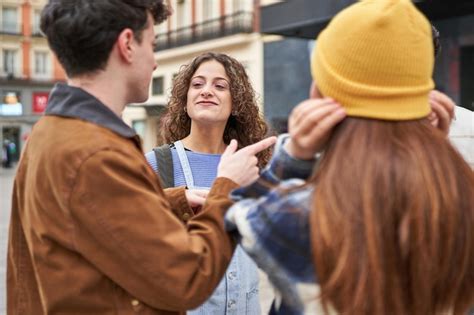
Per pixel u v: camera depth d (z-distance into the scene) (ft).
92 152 3.83
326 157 3.47
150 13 4.37
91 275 3.92
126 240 3.76
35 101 122.83
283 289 3.58
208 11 61.41
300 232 3.42
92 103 4.09
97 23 4.00
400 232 3.19
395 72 3.33
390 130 3.36
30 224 4.14
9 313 4.75
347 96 3.38
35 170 4.04
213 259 3.97
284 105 49.29
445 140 3.49
